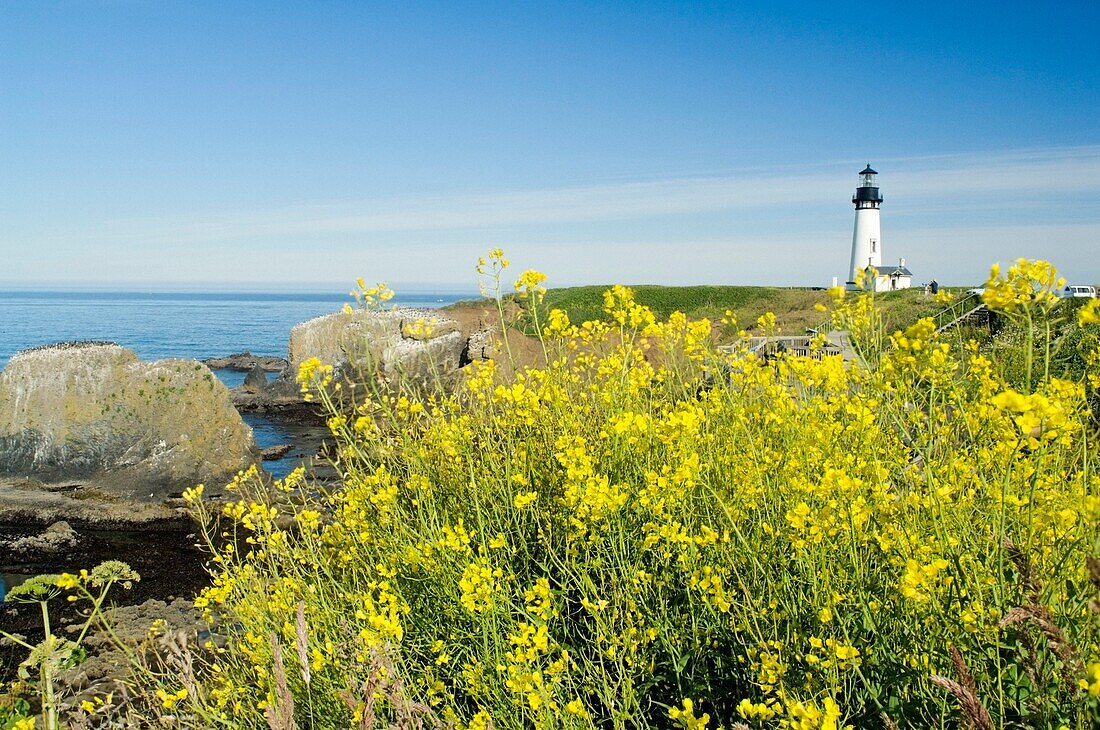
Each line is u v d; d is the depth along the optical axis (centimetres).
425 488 496
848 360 503
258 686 398
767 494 388
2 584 1253
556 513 455
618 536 398
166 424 1764
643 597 362
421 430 605
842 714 282
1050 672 244
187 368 1814
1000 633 263
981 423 358
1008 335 611
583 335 677
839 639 302
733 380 549
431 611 405
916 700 279
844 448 408
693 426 396
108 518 1540
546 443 548
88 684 629
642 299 4684
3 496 1678
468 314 3125
